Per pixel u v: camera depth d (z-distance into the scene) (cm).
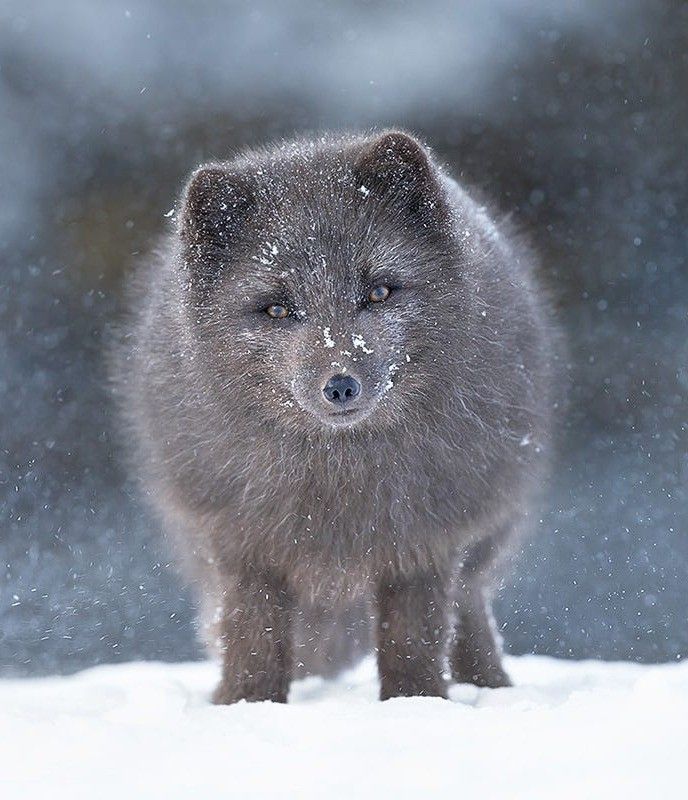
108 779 588
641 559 1988
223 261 888
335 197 881
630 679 1005
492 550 1058
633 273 2491
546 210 2498
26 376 2436
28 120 2489
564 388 1225
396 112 2486
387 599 947
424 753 621
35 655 1745
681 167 2470
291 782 580
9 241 2473
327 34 2511
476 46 2483
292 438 898
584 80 2466
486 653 1088
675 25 2436
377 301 870
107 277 2503
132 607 1859
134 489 1338
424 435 902
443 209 889
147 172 2508
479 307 912
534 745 619
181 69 2506
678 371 2422
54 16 2505
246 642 941
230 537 936
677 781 545
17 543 2155
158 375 961
